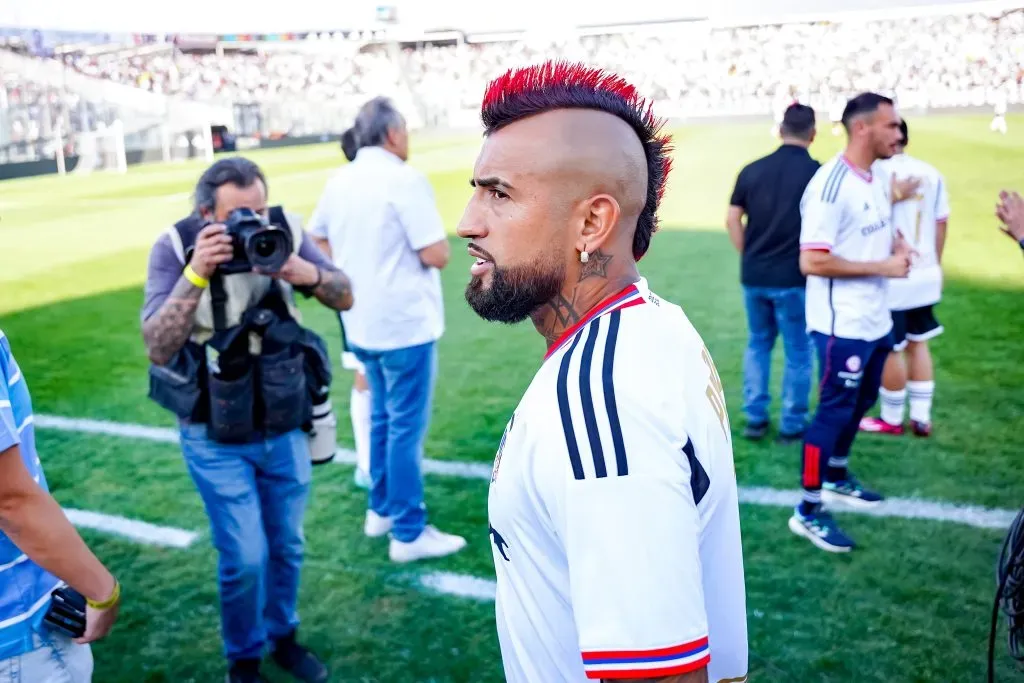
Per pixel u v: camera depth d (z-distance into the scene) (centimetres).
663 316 102
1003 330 587
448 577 311
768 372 428
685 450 91
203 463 231
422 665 262
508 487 99
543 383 96
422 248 296
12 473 129
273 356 227
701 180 1264
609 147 97
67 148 1880
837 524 338
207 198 226
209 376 222
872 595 290
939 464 392
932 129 1563
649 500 85
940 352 550
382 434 333
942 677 248
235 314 222
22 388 148
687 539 86
